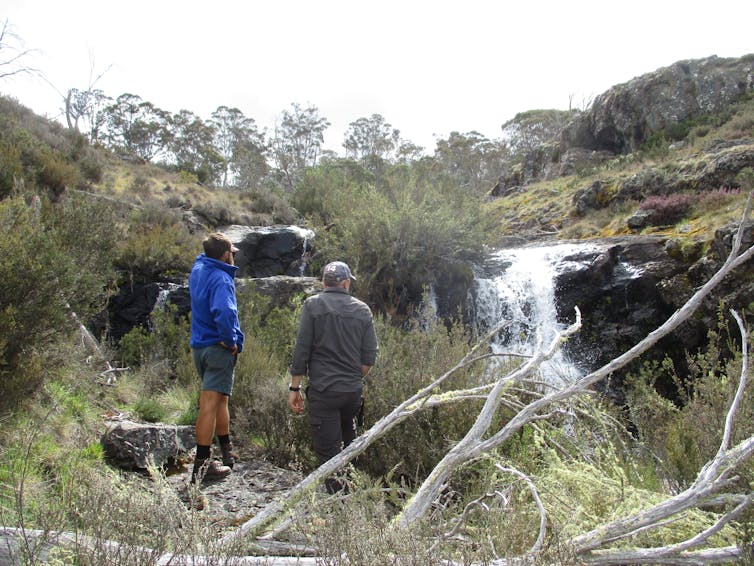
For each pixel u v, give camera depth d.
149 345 7.16
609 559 2.01
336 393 3.65
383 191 16.38
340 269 3.83
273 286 10.27
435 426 4.13
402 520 2.13
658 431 3.74
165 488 2.22
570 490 2.51
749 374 3.22
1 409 3.54
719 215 15.42
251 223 19.02
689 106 27.19
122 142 51.53
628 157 25.78
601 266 12.88
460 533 2.21
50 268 4.16
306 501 2.27
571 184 27.22
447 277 13.23
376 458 4.14
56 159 14.29
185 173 23.08
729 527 2.17
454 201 15.59
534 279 13.43
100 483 2.03
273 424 4.67
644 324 12.39
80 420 4.13
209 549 1.81
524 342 12.57
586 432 3.25
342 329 3.69
